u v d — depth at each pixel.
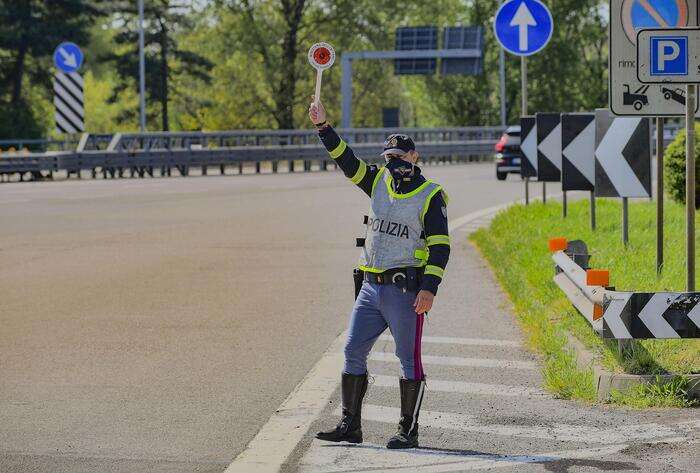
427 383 26.30
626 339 24.75
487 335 32.12
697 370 24.55
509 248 47.22
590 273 26.17
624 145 42.62
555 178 55.88
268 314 36.06
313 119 21.89
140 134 128.50
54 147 189.38
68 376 27.31
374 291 21.44
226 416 23.48
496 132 186.25
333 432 21.39
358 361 21.59
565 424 22.44
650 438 21.25
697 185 55.88
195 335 32.53
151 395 25.34
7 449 21.08
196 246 54.62
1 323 34.56
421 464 19.94
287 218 69.12
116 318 35.38
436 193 21.27
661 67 27.95
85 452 20.88
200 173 135.50
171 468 19.86
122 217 69.88
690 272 28.28
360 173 21.73
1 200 83.88
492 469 19.53
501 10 58.16
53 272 45.72
